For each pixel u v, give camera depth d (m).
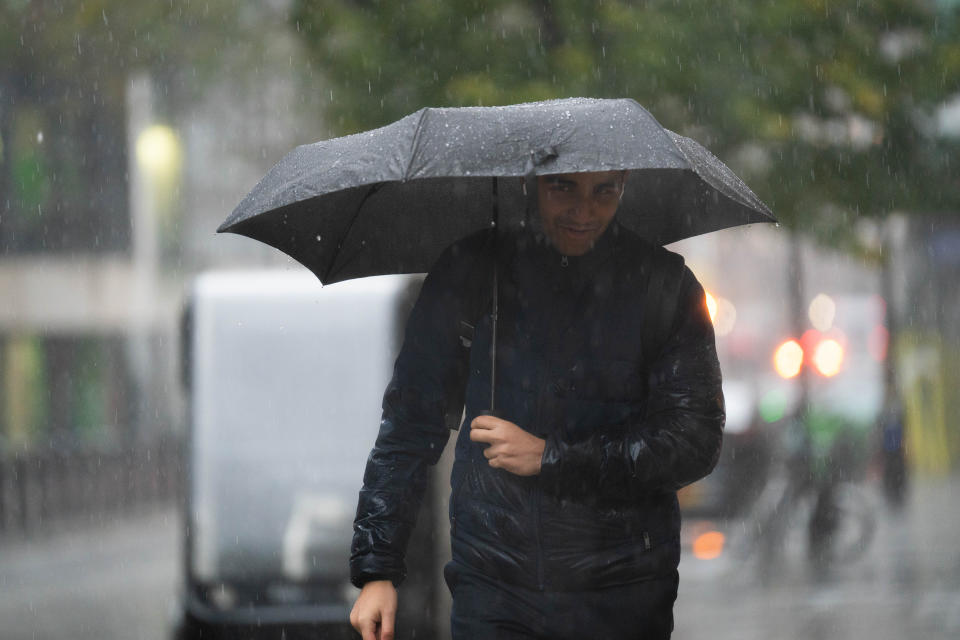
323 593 28.92
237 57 61.00
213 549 29.16
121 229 97.62
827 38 40.66
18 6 71.75
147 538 62.56
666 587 10.03
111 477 70.38
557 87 36.62
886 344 68.56
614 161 9.47
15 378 92.38
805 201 44.19
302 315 30.64
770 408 61.31
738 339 148.25
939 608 32.62
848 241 50.34
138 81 82.00
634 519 9.92
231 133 77.19
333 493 29.44
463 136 9.73
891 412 66.00
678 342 10.06
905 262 68.62
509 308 10.15
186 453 29.77
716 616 33.53
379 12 37.78
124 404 101.19
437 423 10.27
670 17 38.19
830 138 42.84
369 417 29.88
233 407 29.98
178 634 29.27
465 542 10.05
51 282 94.31
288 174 10.33
